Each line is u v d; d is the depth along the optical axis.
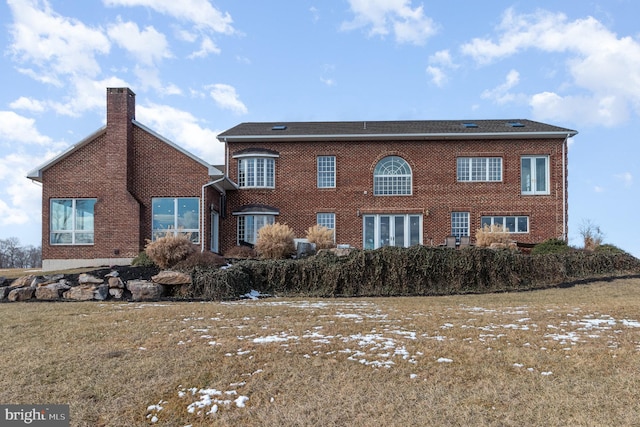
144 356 10.04
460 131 28.19
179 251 18.30
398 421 7.50
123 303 15.93
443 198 28.20
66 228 24.94
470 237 27.84
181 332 11.59
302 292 17.98
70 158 25.02
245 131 29.25
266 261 18.92
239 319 12.90
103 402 8.39
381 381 8.74
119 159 24.84
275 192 28.44
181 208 25.11
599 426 7.20
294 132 28.83
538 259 19.38
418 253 18.61
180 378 9.01
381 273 18.33
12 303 16.31
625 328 11.43
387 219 28.47
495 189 28.16
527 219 28.12
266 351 10.08
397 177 28.53
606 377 8.67
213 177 25.34
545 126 29.14
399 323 12.30
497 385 8.47
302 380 8.81
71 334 11.70
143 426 7.76
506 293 17.70
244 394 8.40
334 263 18.47
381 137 28.17
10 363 9.89
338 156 28.55
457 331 11.41
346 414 7.73
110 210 24.64
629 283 18.78
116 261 24.41
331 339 10.81
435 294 17.86
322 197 28.38
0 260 58.38
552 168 28.14
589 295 16.78
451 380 8.71
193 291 16.94
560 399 7.96
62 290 17.12
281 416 7.72
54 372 9.45
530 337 10.77
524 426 7.29
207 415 7.90
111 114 25.03
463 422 7.40
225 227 28.39
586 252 20.94
